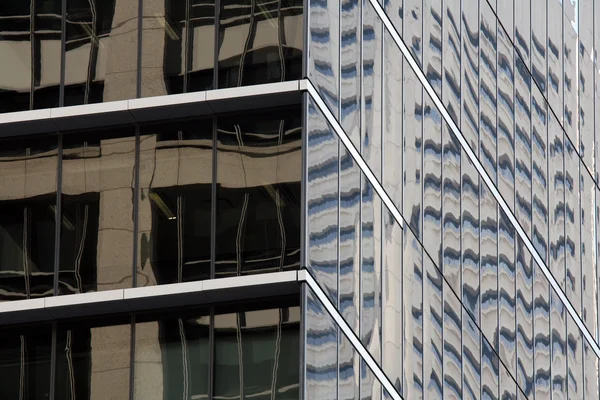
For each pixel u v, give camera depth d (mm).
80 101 57438
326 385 53031
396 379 58562
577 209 83938
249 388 53344
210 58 56594
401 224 60844
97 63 57750
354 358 55156
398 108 62062
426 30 66562
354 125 57844
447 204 66000
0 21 59031
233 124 56031
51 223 56656
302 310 52469
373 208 58312
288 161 54844
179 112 56375
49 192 57031
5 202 57125
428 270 63000
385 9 62281
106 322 55438
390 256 59375
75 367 55219
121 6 58250
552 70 83250
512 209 74125
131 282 55125
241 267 54125
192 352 54281
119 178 56562
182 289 54094
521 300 73500
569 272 81125
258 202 54688
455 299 65688
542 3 83062
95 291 55312
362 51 59344
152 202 55938
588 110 88812
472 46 71938
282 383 53062
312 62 55625
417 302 61438
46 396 55156
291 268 53406
